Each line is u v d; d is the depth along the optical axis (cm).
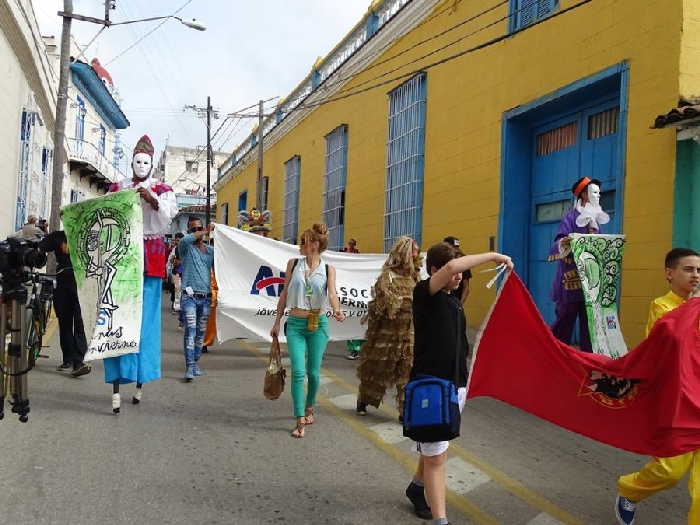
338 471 458
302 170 2341
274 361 564
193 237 759
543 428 591
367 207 1688
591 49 889
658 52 775
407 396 344
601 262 658
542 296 1052
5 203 1366
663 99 764
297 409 540
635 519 396
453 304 356
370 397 599
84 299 568
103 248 571
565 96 939
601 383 381
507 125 1080
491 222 1115
